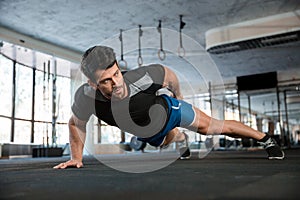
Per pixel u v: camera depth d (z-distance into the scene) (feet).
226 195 2.29
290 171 4.29
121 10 17.70
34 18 18.38
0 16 18.02
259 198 2.12
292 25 17.95
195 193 2.47
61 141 25.80
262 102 31.86
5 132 22.72
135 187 3.00
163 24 19.70
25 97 24.80
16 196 2.64
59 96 25.94
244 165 5.79
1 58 22.40
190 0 16.72
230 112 32.37
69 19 18.69
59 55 23.08
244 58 25.95
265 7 17.61
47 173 5.16
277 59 26.68
